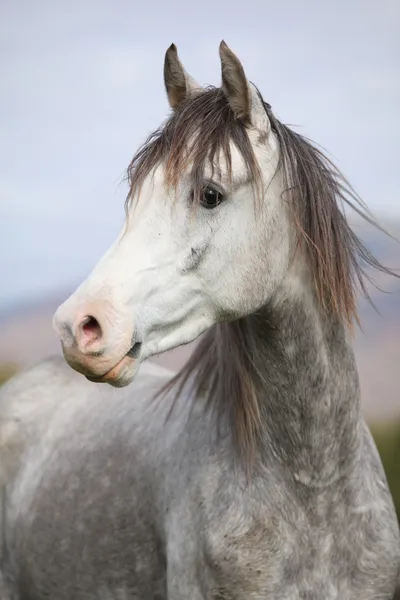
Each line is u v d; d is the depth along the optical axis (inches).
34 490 220.8
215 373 179.3
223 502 166.4
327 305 161.5
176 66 166.4
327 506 164.6
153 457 187.0
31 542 217.0
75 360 140.4
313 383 161.6
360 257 167.6
